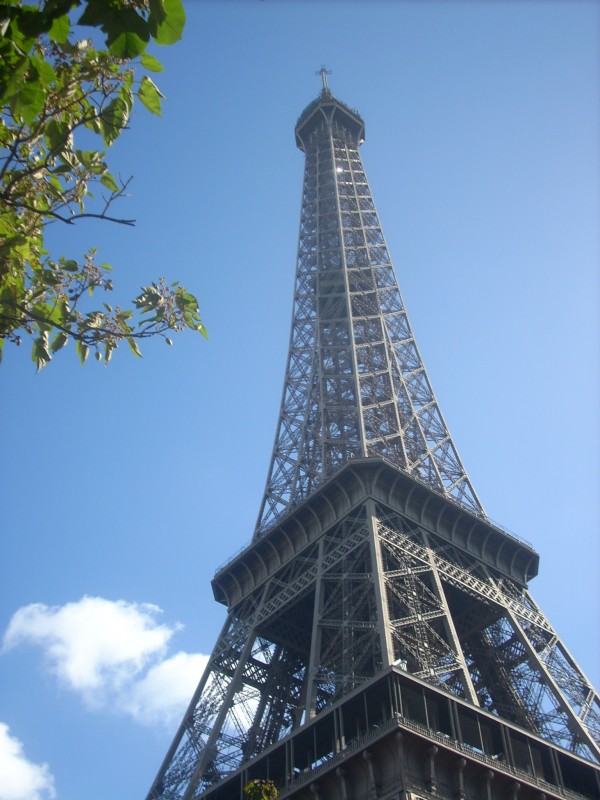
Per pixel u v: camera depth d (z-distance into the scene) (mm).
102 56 17422
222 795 72062
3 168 17156
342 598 81188
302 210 157500
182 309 19734
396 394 113812
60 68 17359
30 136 17344
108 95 17734
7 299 18328
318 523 94312
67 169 17797
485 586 89875
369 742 59938
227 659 90438
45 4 14555
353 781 60781
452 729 63312
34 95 15672
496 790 62625
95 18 14484
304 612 92688
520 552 98750
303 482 105500
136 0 14594
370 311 130875
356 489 92375
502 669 86125
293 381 124312
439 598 79938
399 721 59469
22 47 15055
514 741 67750
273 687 88375
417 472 102812
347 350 122188
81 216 17094
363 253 144000
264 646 91750
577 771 70875
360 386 114438
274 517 102812
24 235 18359
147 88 17766
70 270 19312
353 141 178875
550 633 89812
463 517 95562
